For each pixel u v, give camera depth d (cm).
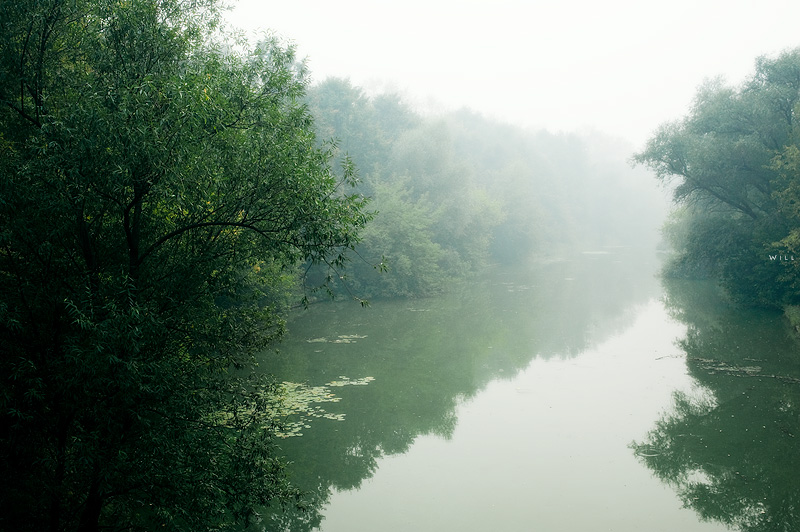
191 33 734
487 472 1120
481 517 952
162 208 775
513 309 3041
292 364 1892
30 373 629
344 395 1571
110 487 650
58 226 646
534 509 975
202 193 720
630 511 962
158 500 689
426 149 4650
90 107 606
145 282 731
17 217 606
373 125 4828
